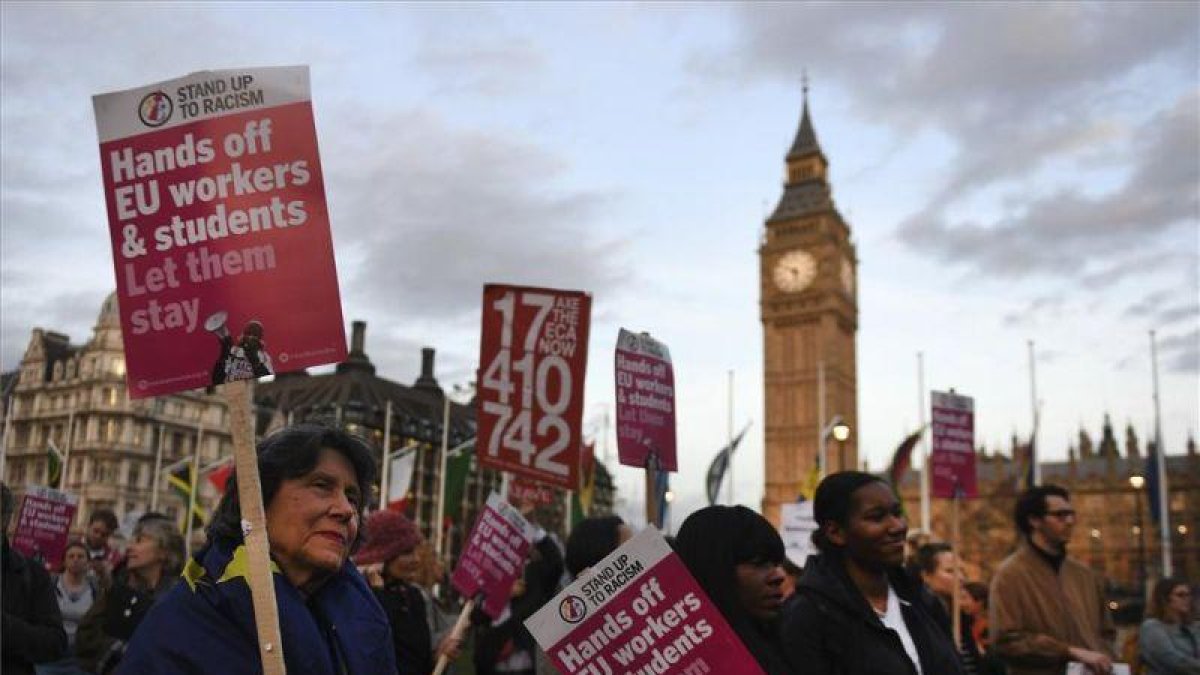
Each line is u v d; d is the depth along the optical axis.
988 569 105.94
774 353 112.06
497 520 7.88
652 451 7.36
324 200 3.47
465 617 6.71
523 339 8.03
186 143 3.45
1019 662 6.34
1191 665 7.45
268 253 3.40
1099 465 117.12
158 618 2.68
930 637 4.69
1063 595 6.43
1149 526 106.12
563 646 3.13
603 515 6.24
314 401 92.50
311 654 2.72
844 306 115.25
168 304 3.35
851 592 4.44
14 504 5.51
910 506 110.94
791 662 4.24
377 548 6.47
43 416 80.44
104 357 77.88
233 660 2.62
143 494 76.62
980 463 122.19
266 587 2.64
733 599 3.96
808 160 118.56
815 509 4.82
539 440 7.81
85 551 8.93
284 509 2.92
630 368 7.37
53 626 5.52
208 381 3.26
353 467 3.09
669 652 3.08
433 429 98.31
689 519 4.17
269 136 3.49
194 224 3.40
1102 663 5.99
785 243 114.00
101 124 3.44
